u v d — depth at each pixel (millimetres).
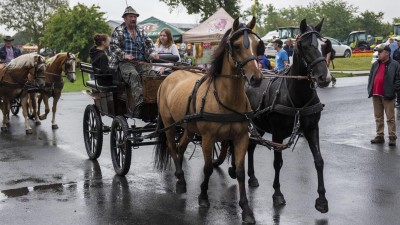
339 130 11391
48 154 9430
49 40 34250
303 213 5852
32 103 13312
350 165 8180
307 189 6840
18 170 8180
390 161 8406
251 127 6406
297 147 9672
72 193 6844
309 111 5820
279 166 6152
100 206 6250
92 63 8242
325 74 5488
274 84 6285
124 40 7965
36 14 49375
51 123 13156
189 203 6336
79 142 10617
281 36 43500
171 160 8789
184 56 27375
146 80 7297
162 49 9125
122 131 7758
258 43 5160
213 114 5543
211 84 5711
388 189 6785
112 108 8055
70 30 33156
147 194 6758
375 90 9680
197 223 5586
